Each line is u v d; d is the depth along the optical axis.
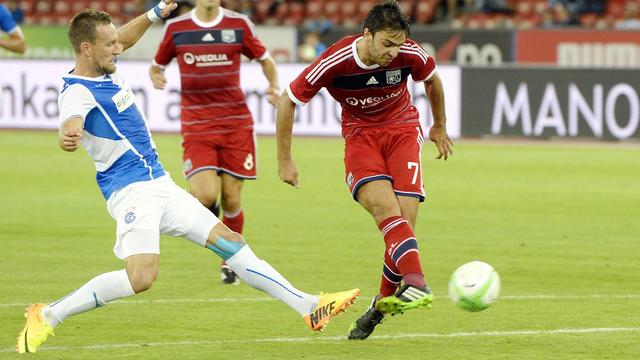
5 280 33.78
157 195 24.30
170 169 61.16
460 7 104.19
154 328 27.58
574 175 60.56
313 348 25.67
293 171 26.14
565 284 33.53
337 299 24.20
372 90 25.66
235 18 35.56
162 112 77.88
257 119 76.69
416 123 26.69
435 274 35.25
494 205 50.66
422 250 39.62
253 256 24.75
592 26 97.38
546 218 47.03
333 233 43.16
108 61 23.95
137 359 24.47
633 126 73.12
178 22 35.38
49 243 40.47
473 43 91.88
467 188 56.09
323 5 108.12
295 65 76.12
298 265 36.69
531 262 37.31
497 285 24.02
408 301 23.92
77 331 27.16
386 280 25.69
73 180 57.81
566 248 40.06
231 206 36.19
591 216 47.59
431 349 25.55
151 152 24.72
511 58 91.56
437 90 26.66
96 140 24.17
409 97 27.00
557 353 25.09
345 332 27.41
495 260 37.66
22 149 70.38
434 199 52.53
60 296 31.50
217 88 35.28
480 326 27.94
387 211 25.27
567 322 28.38
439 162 66.00
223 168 35.81
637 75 72.88
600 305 30.52
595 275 35.00
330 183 57.41
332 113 76.56
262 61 36.59
